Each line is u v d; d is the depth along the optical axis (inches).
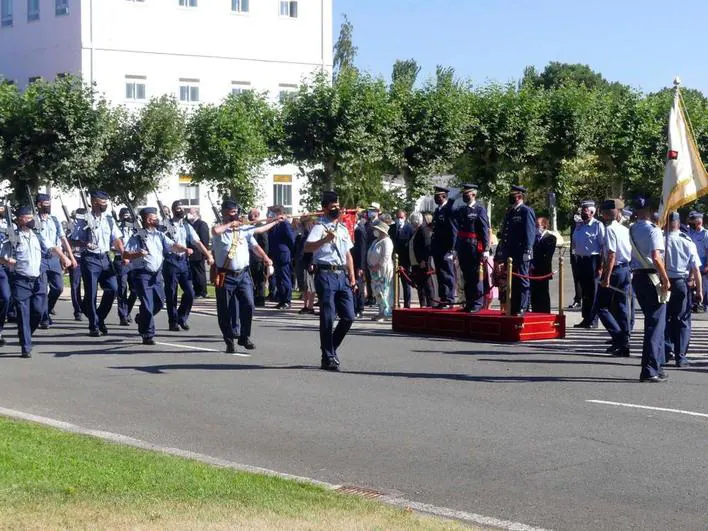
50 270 699.4
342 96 1316.4
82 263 656.4
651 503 284.2
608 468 321.1
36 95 1251.8
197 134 1365.7
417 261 745.0
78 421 394.3
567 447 348.5
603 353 578.6
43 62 1875.0
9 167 1250.6
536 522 267.6
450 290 691.4
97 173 1336.1
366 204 1330.0
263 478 293.9
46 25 1863.9
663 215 562.9
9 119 1244.5
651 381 476.7
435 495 293.9
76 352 582.9
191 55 1897.1
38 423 373.1
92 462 305.9
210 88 1920.5
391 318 767.1
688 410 409.7
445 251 685.3
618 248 564.7
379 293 762.2
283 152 1355.8
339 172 1347.2
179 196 1791.3
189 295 689.6
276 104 1493.6
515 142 1386.6
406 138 1346.0
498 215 1673.2
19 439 336.2
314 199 1353.3
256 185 1406.3
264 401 431.8
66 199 1624.0
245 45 1957.4
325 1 2039.9
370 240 804.6
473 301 661.9
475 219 653.9
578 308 879.7
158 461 311.6
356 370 513.7
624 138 1462.8
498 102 1381.6
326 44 2048.5
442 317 661.9
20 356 565.9
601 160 1525.6
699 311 850.8
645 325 477.7
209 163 1364.4
